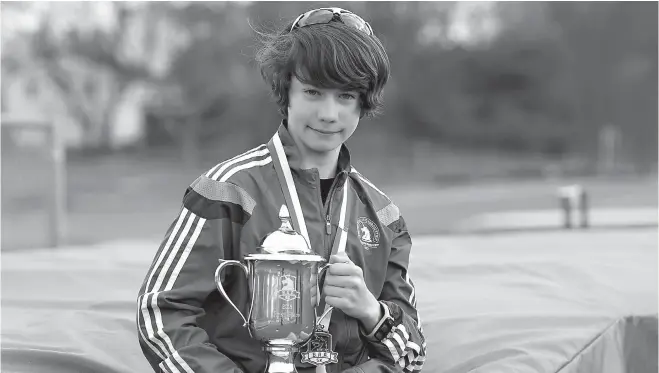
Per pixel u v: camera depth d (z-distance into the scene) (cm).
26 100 4231
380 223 283
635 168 4628
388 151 5066
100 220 2241
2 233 898
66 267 485
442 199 2431
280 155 270
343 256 252
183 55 4797
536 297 420
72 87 4422
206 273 256
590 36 5188
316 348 257
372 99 263
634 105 5106
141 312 252
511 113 5238
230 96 4822
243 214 261
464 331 367
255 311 245
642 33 5097
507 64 5209
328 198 273
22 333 363
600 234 678
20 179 808
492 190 2962
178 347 246
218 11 4825
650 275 448
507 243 621
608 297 414
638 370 391
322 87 255
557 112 5244
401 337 265
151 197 3319
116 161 4619
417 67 5225
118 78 4666
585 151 5159
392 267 288
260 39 294
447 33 5253
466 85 5275
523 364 337
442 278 464
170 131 4822
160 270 256
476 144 5294
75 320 378
